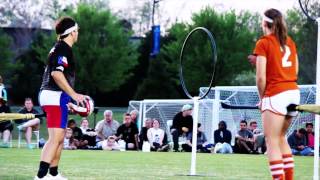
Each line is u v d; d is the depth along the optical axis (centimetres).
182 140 3550
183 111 3556
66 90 1300
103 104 9700
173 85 8781
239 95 3922
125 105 9675
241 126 3544
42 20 10762
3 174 1636
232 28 8850
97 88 9606
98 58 9400
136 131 3641
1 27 9675
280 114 1132
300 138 3469
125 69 9525
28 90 9225
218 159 2734
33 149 3256
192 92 8900
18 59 9650
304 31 8706
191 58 8719
